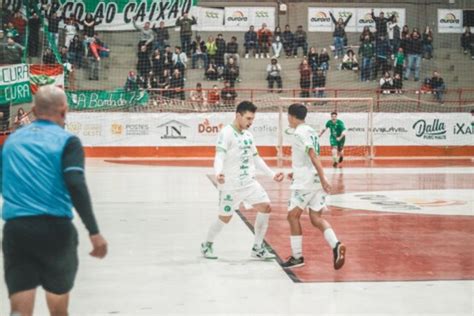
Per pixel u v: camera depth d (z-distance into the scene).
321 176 7.90
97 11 31.31
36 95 4.68
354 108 29.44
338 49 32.66
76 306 6.58
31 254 4.41
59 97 4.67
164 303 6.69
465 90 29.66
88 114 26.75
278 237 10.34
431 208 13.64
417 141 28.34
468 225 11.58
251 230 10.95
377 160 26.52
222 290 7.21
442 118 28.38
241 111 8.57
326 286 7.38
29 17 28.41
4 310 6.39
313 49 30.55
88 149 26.84
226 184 8.62
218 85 30.81
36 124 4.61
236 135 8.59
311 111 28.81
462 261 8.70
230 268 8.27
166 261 8.67
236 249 9.45
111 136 26.98
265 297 6.92
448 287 7.35
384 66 31.20
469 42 33.53
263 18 34.19
